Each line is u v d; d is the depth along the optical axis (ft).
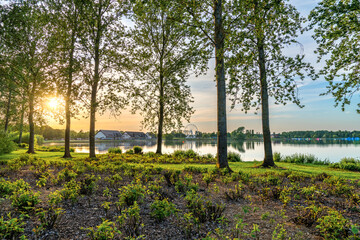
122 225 12.60
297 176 26.30
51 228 11.93
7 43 57.26
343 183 23.88
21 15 58.08
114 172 28.14
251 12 30.66
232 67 35.68
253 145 172.35
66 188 16.76
